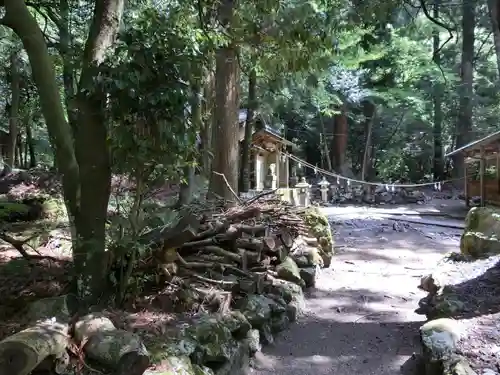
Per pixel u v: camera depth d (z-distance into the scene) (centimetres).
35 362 218
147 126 280
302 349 410
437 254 859
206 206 484
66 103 328
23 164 1644
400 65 1809
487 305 386
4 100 1479
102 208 304
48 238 489
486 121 2175
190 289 373
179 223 358
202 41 338
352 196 1733
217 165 651
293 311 476
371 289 610
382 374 363
